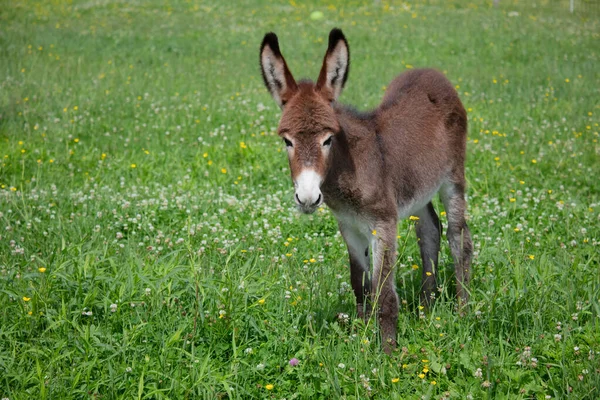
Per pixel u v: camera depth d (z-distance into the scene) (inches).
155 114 395.2
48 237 218.5
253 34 693.3
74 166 309.6
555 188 280.5
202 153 326.0
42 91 423.5
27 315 160.2
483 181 284.2
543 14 821.2
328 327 167.5
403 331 167.9
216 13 828.6
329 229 241.4
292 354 158.7
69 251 196.1
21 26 685.3
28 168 305.6
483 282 191.8
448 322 168.7
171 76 499.5
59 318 157.3
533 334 160.6
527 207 255.9
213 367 151.3
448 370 152.4
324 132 148.6
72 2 873.5
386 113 183.2
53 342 155.3
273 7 874.8
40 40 613.9
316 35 689.0
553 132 359.6
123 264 186.2
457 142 199.9
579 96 445.1
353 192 163.0
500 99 431.5
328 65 158.4
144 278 167.3
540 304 169.0
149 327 159.6
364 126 172.7
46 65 507.2
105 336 154.6
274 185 290.0
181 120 380.2
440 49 621.9
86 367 145.3
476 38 656.4
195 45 631.2
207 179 297.0
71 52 583.2
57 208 253.0
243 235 226.5
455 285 200.1
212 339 159.9
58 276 171.0
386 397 142.3
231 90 461.7
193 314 165.9
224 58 588.1
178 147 332.8
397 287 201.2
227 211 255.3
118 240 228.1
